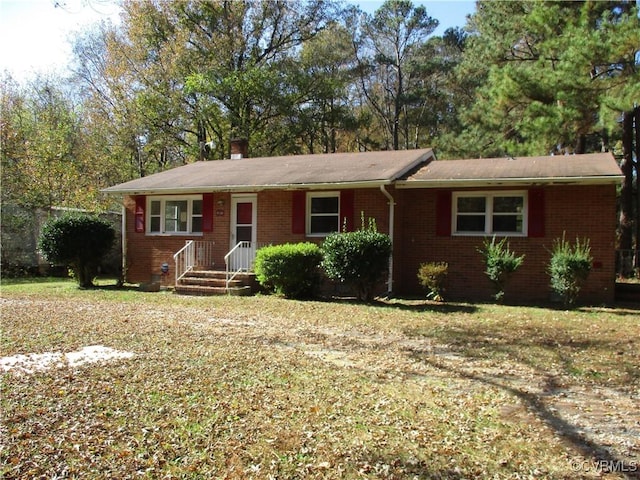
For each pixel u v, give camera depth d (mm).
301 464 3645
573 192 12102
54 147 21656
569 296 11242
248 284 13836
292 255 12648
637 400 5023
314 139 33875
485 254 12109
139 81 26922
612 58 13852
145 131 27438
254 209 14922
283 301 12211
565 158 13656
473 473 3506
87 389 5203
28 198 20281
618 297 12812
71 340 7527
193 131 29062
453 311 10586
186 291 14031
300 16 30516
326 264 12281
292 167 15852
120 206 25250
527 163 13414
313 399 4977
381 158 15586
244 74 27656
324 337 7953
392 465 3629
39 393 5070
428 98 37750
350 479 3443
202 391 5172
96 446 3891
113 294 13766
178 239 15898
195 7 28000
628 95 13305
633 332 8336
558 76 14984
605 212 11820
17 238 19812
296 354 6805
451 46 37688
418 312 10461
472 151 22156
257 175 15164
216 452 3814
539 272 12359
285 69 29406
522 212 12641
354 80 38938
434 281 12211
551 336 8047
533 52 20250
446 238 13320
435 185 12773
